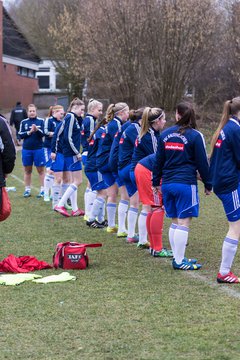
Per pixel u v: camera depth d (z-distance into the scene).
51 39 49.53
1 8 53.38
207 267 8.51
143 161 9.27
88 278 7.96
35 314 6.43
